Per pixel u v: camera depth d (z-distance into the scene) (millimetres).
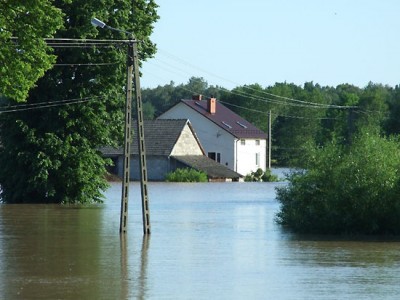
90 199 106875
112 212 90625
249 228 72438
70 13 99500
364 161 68062
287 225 74750
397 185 67000
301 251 56688
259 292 40906
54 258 52469
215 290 41406
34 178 103688
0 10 60594
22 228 72000
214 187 151750
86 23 98500
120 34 100125
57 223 76875
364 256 54344
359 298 39406
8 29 61000
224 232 69000
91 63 101500
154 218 82938
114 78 102000
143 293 40469
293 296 39875
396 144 70750
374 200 66750
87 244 59812
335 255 54719
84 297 39312
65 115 102812
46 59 61719
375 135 71625
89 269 47875
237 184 165625
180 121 184125
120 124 106562
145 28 103062
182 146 182625
